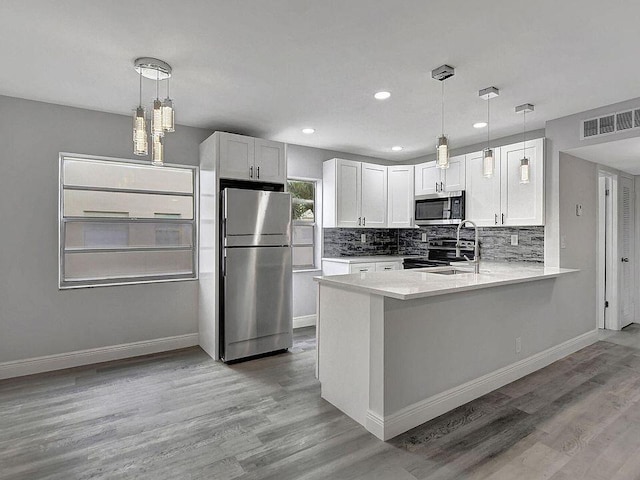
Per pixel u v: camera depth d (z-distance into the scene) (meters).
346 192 5.02
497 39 2.28
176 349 4.02
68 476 1.93
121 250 3.84
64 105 3.43
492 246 4.79
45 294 3.38
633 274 5.07
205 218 3.95
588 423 2.44
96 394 2.90
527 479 1.89
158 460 2.06
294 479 1.90
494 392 2.91
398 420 2.32
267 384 3.10
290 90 3.07
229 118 3.79
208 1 1.89
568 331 3.82
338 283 2.62
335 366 2.69
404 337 2.36
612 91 3.10
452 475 1.92
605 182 4.80
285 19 2.06
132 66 2.62
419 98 3.25
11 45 2.32
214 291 3.68
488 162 3.14
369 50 2.41
